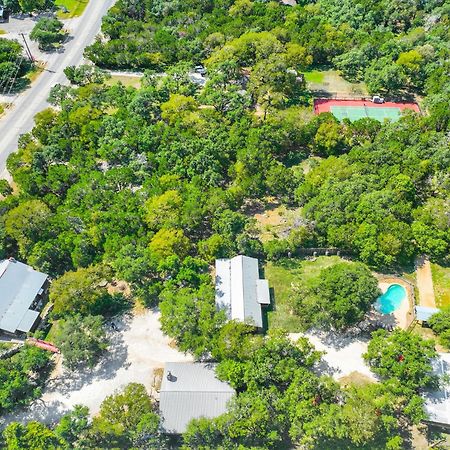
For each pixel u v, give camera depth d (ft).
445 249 323.78
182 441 250.57
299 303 293.84
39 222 336.70
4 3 631.56
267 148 391.45
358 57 508.12
